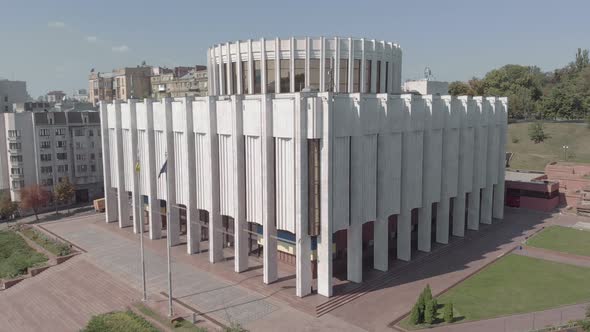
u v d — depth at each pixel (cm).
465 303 3972
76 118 8956
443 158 5369
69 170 8950
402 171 4775
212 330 3531
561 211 7419
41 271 5112
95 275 4762
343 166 4097
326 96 3819
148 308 3931
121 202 6303
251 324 3606
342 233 4894
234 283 4366
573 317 3681
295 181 3978
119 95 13412
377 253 4659
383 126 4431
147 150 5591
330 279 4000
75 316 4081
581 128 12175
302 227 3941
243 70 5741
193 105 4931
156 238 5781
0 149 8556
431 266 4872
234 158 4441
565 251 5362
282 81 5512
